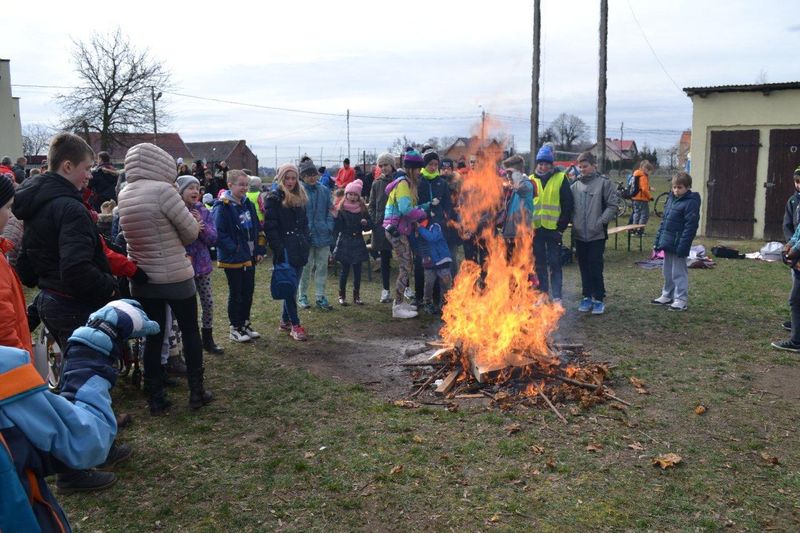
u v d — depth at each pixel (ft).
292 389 16.74
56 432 5.43
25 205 12.08
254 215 21.52
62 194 12.07
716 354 19.24
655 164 183.62
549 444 13.14
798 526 10.16
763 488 11.32
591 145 95.40
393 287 31.50
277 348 20.75
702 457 12.51
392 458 12.60
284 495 11.33
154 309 14.70
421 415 14.89
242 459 12.75
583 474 11.85
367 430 14.03
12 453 5.14
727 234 47.60
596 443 13.11
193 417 14.93
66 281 11.80
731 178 46.96
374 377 17.79
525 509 10.69
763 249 37.32
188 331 15.19
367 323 24.16
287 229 21.54
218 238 20.51
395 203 24.29
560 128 94.63
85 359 6.20
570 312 25.17
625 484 11.48
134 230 14.23
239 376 17.88
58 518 5.65
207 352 20.16
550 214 25.00
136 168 14.47
